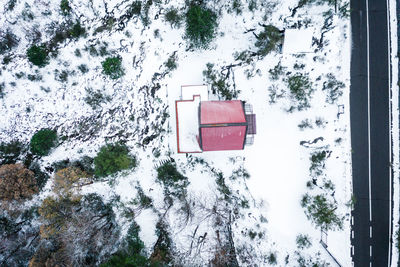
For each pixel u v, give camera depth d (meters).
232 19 19.59
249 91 19.61
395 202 18.28
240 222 19.89
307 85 18.88
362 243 18.42
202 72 20.27
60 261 18.56
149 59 21.17
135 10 21.20
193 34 19.59
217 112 16.56
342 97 18.56
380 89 18.36
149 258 19.95
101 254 20.00
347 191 18.50
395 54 18.25
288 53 19.05
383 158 18.38
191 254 20.00
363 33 18.41
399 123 18.22
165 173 20.56
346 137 18.56
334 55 18.62
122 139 21.59
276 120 19.33
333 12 18.47
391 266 18.22
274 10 19.08
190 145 18.95
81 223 19.69
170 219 20.56
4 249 21.17
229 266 19.72
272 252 19.23
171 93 20.72
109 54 21.78
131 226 21.23
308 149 18.95
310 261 18.77
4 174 20.14
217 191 20.09
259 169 19.48
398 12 18.14
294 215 19.06
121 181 21.20
